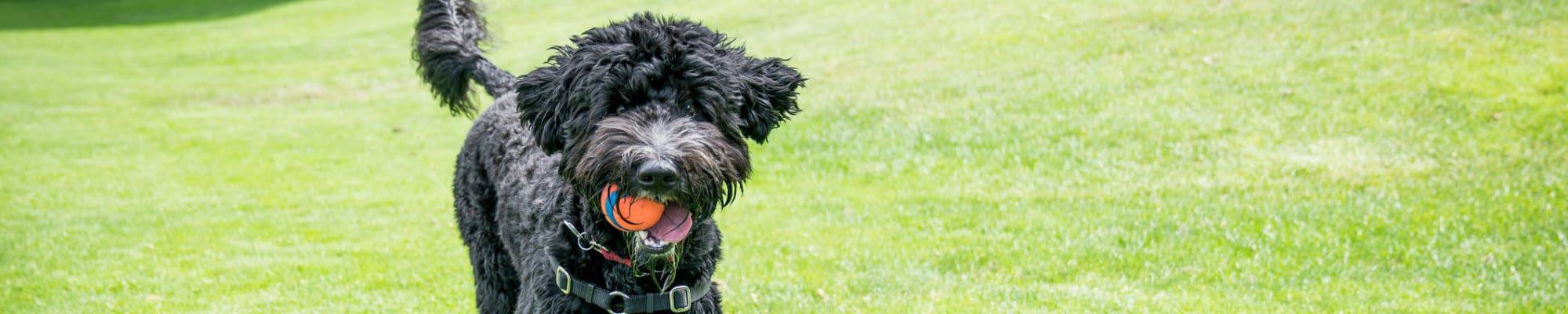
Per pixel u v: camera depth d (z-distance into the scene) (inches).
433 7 212.4
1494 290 226.2
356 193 358.3
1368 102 371.9
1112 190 314.0
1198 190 308.5
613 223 129.3
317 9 1056.8
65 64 809.5
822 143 383.9
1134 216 285.7
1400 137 341.1
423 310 228.7
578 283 146.0
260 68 740.7
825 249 269.3
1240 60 433.7
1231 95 390.6
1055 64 458.3
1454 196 289.6
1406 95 374.6
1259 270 243.0
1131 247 261.0
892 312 221.1
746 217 303.6
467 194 192.4
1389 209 281.7
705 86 134.3
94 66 792.3
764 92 144.7
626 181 122.2
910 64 495.2
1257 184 309.7
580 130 134.7
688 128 128.2
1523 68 390.9
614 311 145.7
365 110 545.3
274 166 410.0
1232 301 223.3
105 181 387.5
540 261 153.3
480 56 211.5
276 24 984.9
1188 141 349.7
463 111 217.2
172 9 1196.5
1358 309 218.1
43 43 958.4
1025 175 333.4
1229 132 355.3
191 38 936.9
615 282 145.7
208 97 620.7
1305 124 356.8
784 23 661.9
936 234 279.9
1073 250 260.5
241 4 1181.7
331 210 333.1
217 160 424.5
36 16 1210.6
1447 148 328.2
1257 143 343.9
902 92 438.6
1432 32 444.1
